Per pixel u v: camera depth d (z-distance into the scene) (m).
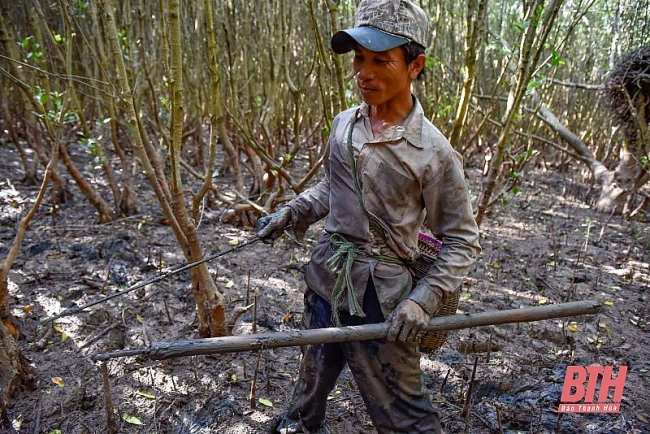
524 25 2.64
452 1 4.46
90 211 4.17
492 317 1.56
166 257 3.42
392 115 1.49
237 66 4.14
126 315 2.73
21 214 3.98
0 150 5.80
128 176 4.11
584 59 6.35
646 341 2.84
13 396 2.12
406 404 1.64
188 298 2.92
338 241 1.59
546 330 2.84
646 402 2.32
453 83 4.96
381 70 1.39
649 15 5.02
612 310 3.13
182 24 4.19
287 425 1.98
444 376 2.43
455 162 1.48
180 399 2.19
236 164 4.09
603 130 6.37
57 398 2.15
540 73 3.54
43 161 4.16
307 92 5.23
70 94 3.44
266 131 3.94
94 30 3.10
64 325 2.58
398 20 1.36
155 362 2.39
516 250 3.97
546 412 2.23
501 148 2.99
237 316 2.59
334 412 2.17
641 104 4.55
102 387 2.24
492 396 2.37
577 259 3.80
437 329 1.51
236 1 3.97
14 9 3.98
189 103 5.46
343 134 1.55
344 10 3.83
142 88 4.05
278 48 3.99
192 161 5.78
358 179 1.51
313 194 1.80
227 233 3.90
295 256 3.56
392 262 1.56
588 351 2.71
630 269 3.72
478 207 3.21
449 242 1.51
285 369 2.41
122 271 3.16
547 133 6.68
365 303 1.56
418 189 1.50
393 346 1.55
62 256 3.32
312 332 1.46
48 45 3.57
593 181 5.68
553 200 5.39
